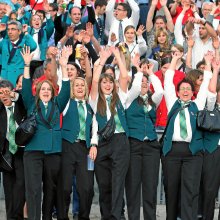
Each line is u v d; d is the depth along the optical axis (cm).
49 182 2472
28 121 2428
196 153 2467
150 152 2508
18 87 2691
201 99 2497
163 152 2477
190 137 2459
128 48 3112
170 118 2491
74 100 2517
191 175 2462
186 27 3309
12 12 3469
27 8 3666
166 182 2486
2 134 2525
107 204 2523
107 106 2494
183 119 2467
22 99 2511
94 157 2488
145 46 3238
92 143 2495
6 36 3300
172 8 3622
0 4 3550
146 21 3534
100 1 3538
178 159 2467
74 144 2497
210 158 2509
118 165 2475
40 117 2444
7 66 3241
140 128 2505
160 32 3272
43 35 3341
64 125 2506
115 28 3412
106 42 3538
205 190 2528
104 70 2697
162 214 2733
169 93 2517
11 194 2559
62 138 2502
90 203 2519
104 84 2491
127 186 2519
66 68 2475
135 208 2520
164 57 2930
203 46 3266
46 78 2683
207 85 2503
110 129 2478
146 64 2558
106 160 2502
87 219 2517
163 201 2805
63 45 3177
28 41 3256
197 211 2498
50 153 2445
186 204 2466
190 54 3081
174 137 2466
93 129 2502
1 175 2819
